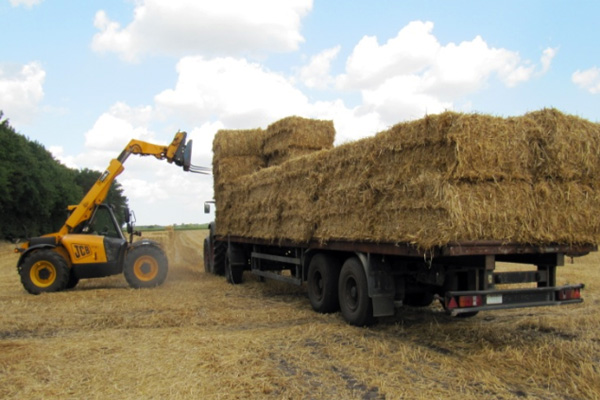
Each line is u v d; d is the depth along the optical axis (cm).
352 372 451
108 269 1045
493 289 535
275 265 1047
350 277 676
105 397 393
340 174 681
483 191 500
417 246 510
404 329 629
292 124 1055
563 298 564
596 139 567
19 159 3984
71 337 615
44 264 1005
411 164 541
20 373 458
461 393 394
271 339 573
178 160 1191
